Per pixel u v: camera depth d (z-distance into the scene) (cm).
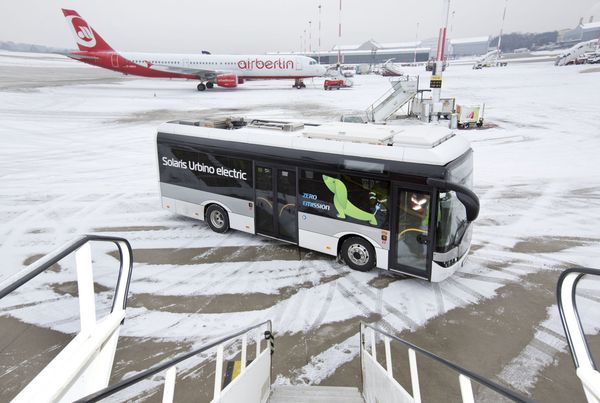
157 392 532
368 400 485
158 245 995
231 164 955
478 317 699
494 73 7369
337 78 5241
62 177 1549
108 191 1401
